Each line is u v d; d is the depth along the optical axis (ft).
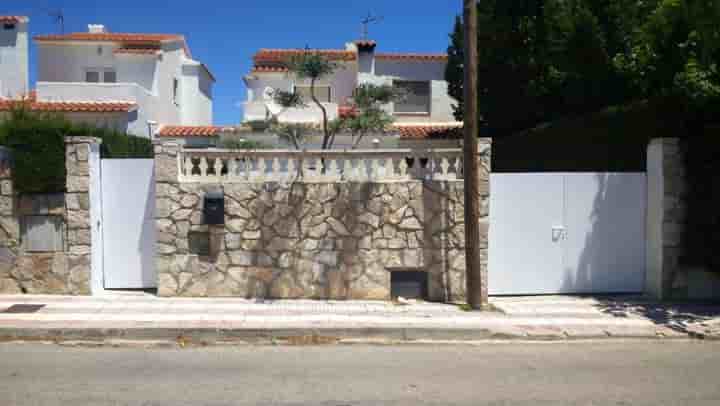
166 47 70.03
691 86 26.81
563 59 41.01
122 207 30.68
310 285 29.94
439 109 65.62
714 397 17.47
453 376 19.40
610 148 33.47
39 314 25.71
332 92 63.82
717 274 30.14
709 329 25.52
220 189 29.60
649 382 18.92
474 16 27.68
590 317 27.22
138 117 57.72
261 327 24.30
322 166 30.83
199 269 29.73
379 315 26.86
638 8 39.04
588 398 17.26
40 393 17.07
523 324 25.79
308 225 29.81
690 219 29.86
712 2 27.84
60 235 29.45
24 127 28.78
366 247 29.91
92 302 28.12
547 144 38.86
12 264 29.55
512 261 31.27
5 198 29.25
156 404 16.25
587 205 31.42
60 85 56.54
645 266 31.73
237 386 18.01
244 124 48.06
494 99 48.70
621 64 35.17
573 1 41.19
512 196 31.14
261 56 63.87
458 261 29.99
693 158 29.48
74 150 29.07
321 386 18.12
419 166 30.35
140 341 23.67
